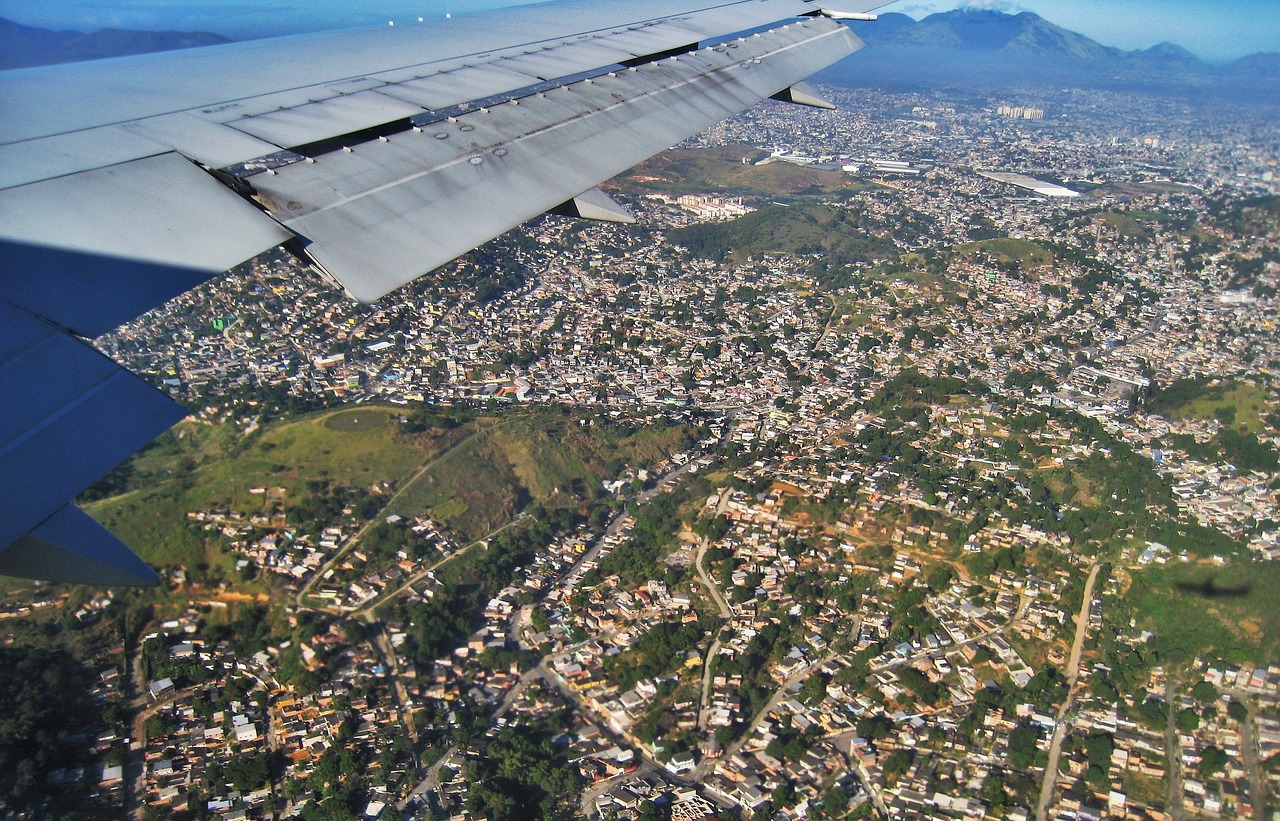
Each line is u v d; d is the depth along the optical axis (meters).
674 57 33.22
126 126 18.72
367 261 16.30
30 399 11.12
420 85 24.97
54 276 13.21
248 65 24.89
